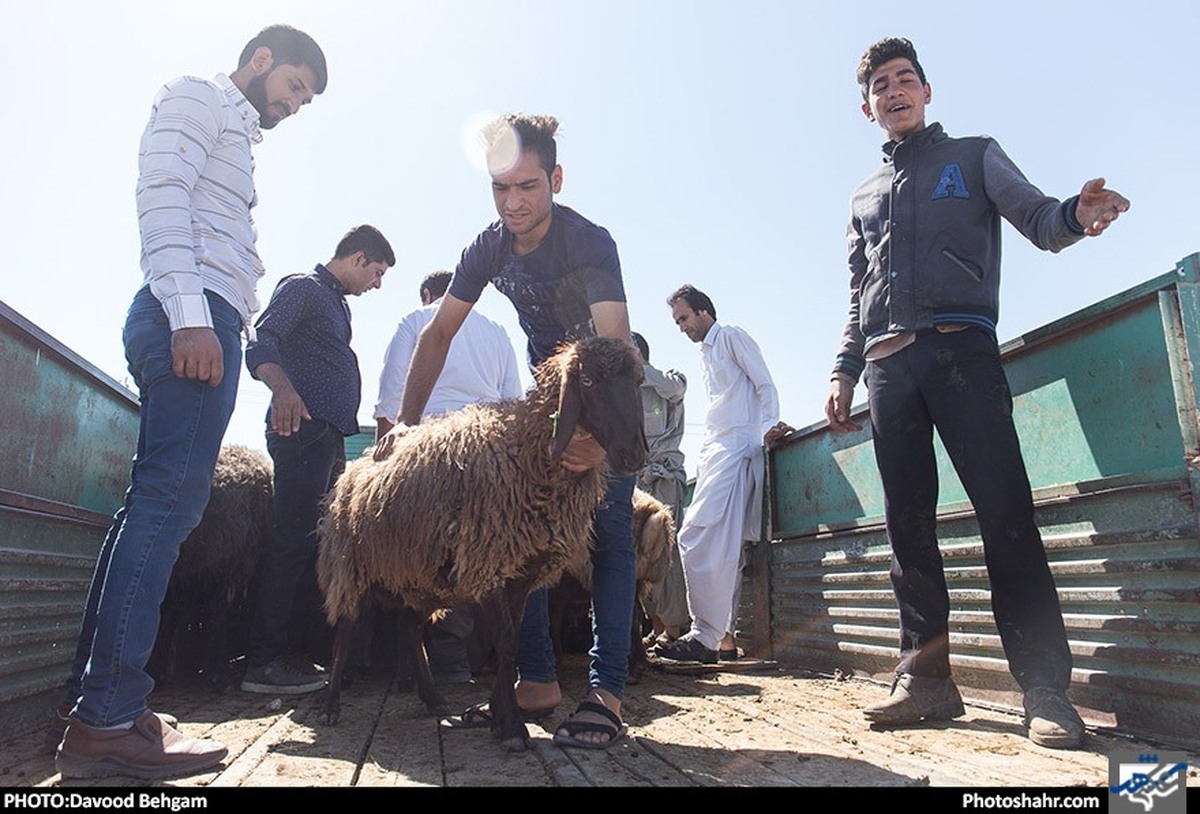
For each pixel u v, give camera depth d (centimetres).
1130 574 313
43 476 376
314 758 284
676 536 656
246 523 466
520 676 368
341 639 370
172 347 267
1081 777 247
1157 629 296
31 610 343
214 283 291
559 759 280
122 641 254
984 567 392
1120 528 321
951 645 410
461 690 479
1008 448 331
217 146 302
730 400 620
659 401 684
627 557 338
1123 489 317
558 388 316
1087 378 343
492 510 310
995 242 358
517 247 347
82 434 421
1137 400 318
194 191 296
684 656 584
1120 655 311
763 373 620
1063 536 348
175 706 406
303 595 505
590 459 311
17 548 344
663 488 664
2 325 333
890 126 381
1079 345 347
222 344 289
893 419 365
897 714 341
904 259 360
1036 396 375
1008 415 336
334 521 382
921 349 351
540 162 324
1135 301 314
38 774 262
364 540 348
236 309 299
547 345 365
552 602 564
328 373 486
